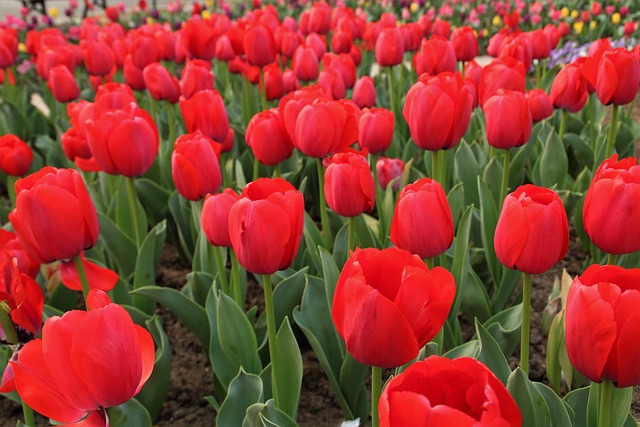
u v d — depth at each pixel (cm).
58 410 137
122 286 301
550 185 384
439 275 132
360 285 125
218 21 632
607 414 142
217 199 208
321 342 255
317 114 248
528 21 1138
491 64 341
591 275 129
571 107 353
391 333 126
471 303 280
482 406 92
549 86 573
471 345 207
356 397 256
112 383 134
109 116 263
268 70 435
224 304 238
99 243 372
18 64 1095
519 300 324
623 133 440
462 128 244
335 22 624
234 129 470
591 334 124
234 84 615
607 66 298
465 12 1291
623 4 1176
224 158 406
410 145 433
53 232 198
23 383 132
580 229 355
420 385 100
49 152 504
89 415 142
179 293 265
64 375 131
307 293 254
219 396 280
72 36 986
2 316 191
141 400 260
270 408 190
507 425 87
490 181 348
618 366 126
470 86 341
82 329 128
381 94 588
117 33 693
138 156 268
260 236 168
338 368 259
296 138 259
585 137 460
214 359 251
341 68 423
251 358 246
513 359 288
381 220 316
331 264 238
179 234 375
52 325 129
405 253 132
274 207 166
